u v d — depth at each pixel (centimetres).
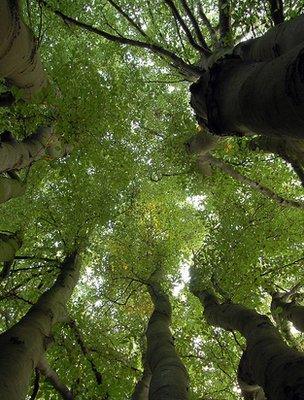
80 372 937
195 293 1189
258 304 973
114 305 1439
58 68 1042
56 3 1123
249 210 1234
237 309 853
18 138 1072
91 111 930
